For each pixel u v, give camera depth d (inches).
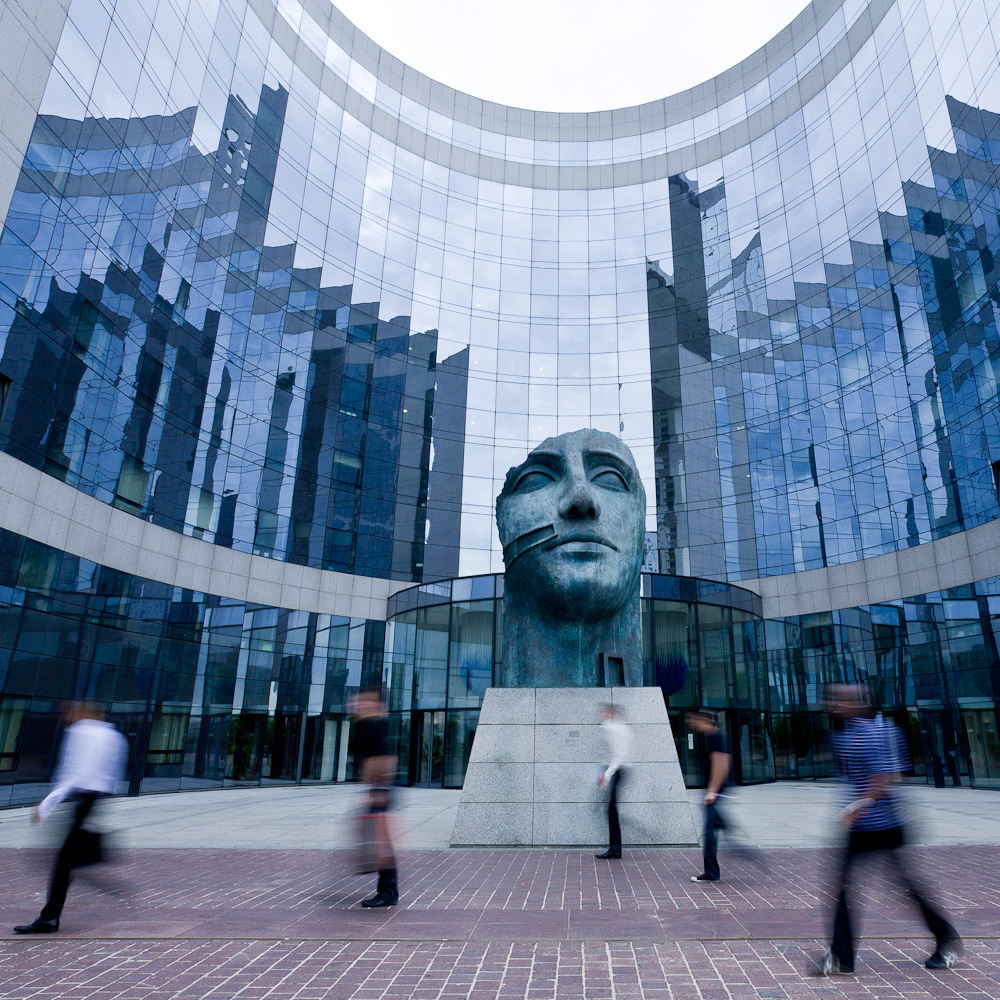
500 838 396.2
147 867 346.6
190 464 1008.9
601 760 410.6
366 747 272.7
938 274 1076.5
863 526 1157.7
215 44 1115.3
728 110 1558.8
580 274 1568.7
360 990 176.7
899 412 1128.2
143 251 935.7
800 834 445.1
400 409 1360.7
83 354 818.2
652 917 241.0
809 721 1165.7
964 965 190.9
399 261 1435.8
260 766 1043.9
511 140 1633.9
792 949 205.8
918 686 1016.2
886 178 1213.1
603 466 489.7
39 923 228.7
